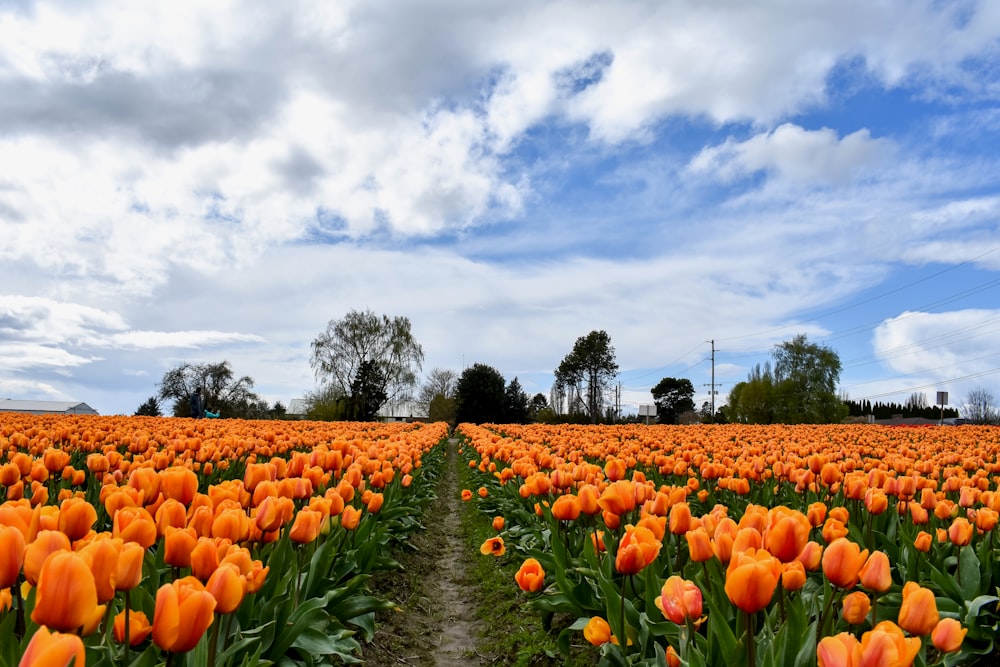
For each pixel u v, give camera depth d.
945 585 5.36
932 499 6.21
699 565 4.63
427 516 14.34
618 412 116.25
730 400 82.19
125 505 3.95
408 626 7.46
